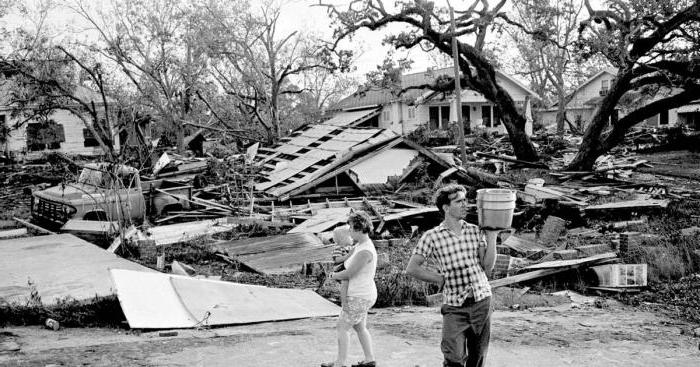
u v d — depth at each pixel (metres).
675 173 32.44
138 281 9.42
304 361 6.52
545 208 18.67
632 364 7.03
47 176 33.16
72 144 44.72
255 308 9.47
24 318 8.55
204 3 43.91
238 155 30.86
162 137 48.59
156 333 8.00
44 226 18.62
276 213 20.00
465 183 24.67
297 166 27.64
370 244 5.96
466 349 5.03
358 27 30.50
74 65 33.88
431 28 30.38
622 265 12.04
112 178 17.17
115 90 38.78
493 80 33.19
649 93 35.84
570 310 10.70
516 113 33.69
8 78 33.75
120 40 41.03
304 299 10.52
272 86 45.09
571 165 31.27
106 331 8.22
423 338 8.06
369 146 25.41
